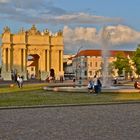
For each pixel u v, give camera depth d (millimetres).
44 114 25547
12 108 30047
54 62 188125
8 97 44125
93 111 27594
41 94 50031
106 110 28359
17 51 185000
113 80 90562
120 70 195250
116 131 17844
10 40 184500
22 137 16250
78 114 25500
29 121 21688
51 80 113375
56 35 188375
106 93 49844
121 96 44406
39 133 17328
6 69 183250
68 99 39938
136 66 167375
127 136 16438
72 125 19984
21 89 64812
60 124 20391
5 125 20016
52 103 34500
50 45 187875
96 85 50031
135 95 46062
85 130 18203
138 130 18141
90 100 38188
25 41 184750
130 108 30094
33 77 192875
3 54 184750
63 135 16750
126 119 22594
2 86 79938
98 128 18844
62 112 26906
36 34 186500
